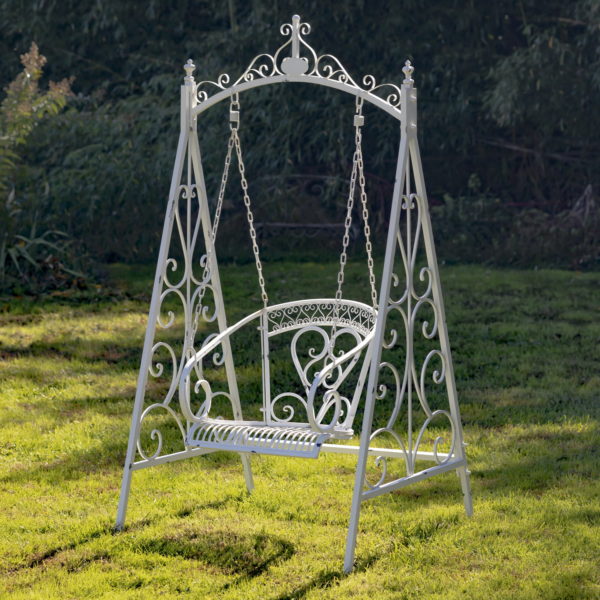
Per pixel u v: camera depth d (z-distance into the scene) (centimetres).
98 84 1812
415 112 406
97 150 1415
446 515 432
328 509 444
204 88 1504
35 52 1158
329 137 1525
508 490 468
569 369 735
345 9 1505
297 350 799
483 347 816
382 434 573
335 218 1631
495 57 1605
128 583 365
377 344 386
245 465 467
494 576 365
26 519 428
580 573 365
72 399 651
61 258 1178
